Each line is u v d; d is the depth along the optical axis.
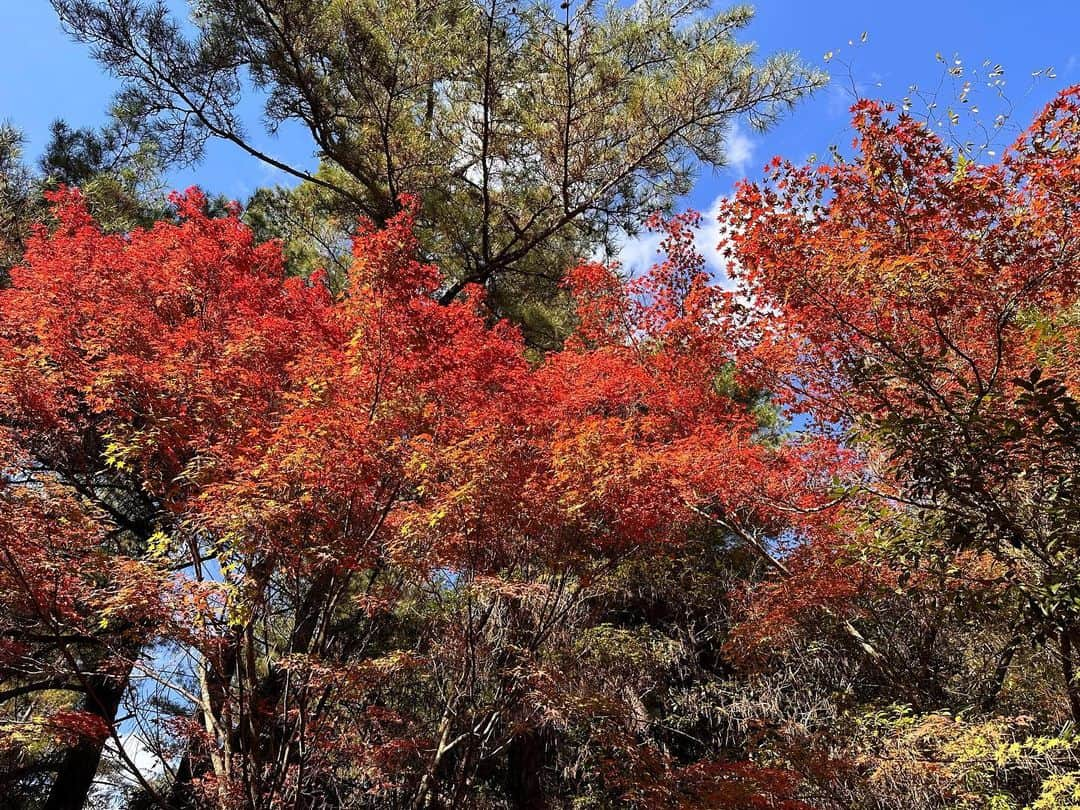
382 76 14.70
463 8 14.62
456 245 16.42
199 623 5.78
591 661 10.29
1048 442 5.05
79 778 10.11
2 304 8.05
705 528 12.58
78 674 6.27
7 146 11.80
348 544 6.68
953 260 6.67
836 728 8.73
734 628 10.64
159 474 6.94
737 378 9.32
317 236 16.22
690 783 7.37
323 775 7.68
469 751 7.83
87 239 8.86
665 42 15.23
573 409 10.50
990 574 6.92
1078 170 6.07
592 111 15.45
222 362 7.60
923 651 9.99
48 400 7.09
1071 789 6.10
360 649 8.00
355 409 6.85
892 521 6.52
